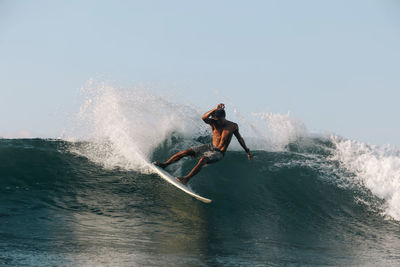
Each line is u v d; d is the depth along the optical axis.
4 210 11.41
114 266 7.39
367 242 11.89
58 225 10.55
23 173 14.34
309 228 12.91
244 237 11.29
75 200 12.88
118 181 14.81
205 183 15.70
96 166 15.92
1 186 13.20
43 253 7.95
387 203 15.41
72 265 7.26
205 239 10.66
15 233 9.48
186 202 13.82
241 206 14.15
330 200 15.33
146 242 9.70
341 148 19.78
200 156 12.64
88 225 10.83
